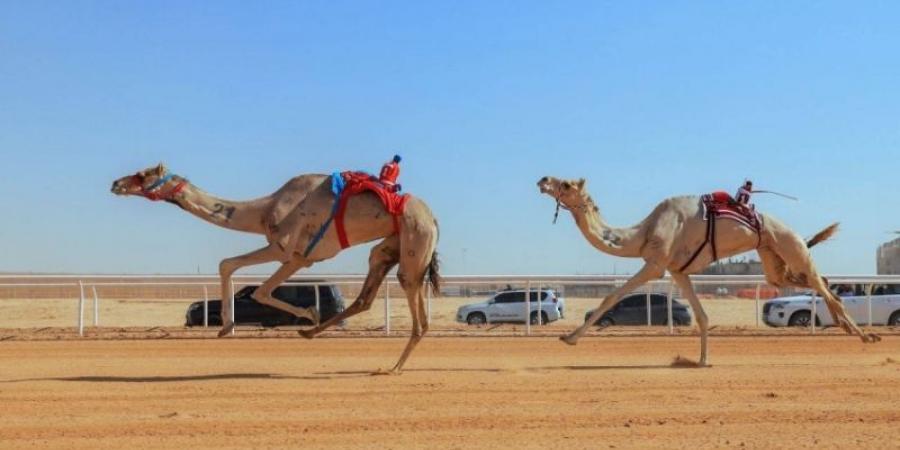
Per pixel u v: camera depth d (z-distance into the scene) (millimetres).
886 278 20734
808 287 14008
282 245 11859
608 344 16938
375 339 17891
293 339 17859
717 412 9398
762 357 14836
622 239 13398
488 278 19094
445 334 18953
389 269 12523
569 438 8188
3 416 9133
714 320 27500
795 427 8703
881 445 7922
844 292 24344
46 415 9195
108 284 19266
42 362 13875
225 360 14234
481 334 18969
